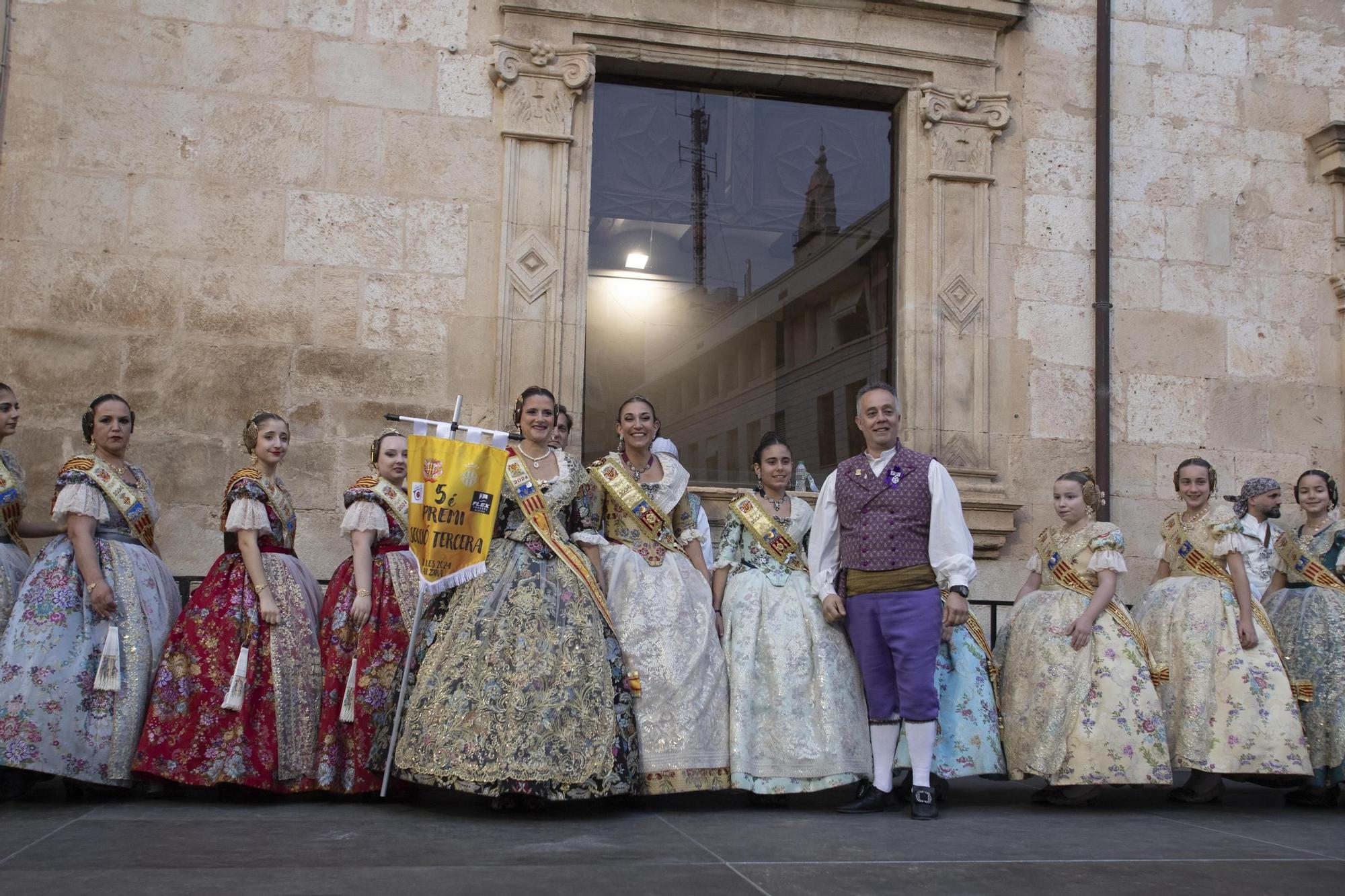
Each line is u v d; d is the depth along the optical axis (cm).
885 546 483
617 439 705
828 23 730
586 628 454
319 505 646
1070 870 365
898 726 484
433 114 681
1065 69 763
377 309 664
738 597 503
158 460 630
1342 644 549
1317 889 346
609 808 467
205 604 479
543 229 686
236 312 647
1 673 452
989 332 732
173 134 650
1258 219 779
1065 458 734
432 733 434
